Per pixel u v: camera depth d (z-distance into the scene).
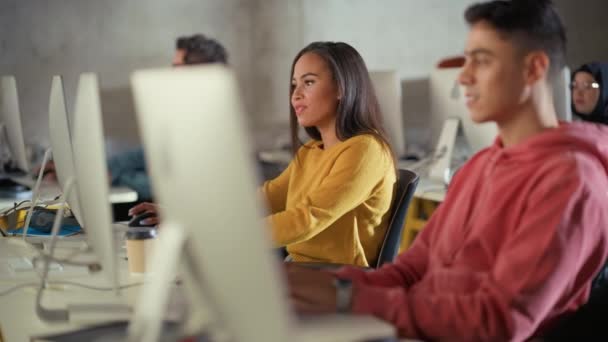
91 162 1.44
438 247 1.60
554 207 1.33
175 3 5.39
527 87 1.43
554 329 1.44
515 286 1.32
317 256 2.28
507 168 1.45
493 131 3.69
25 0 5.09
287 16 5.65
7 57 5.09
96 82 1.40
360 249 2.26
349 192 2.17
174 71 0.95
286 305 0.98
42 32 5.14
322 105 2.30
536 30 1.42
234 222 0.96
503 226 1.42
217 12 5.50
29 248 2.29
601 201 1.36
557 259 1.31
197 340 1.23
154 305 1.03
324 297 1.47
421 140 6.00
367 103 2.31
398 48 5.90
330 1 5.72
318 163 2.34
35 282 1.88
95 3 5.22
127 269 1.98
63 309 1.59
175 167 0.99
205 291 1.08
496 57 1.43
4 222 2.52
